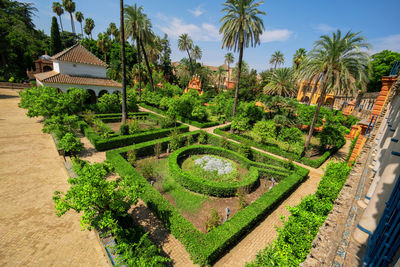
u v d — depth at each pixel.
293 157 16.66
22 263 5.80
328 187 8.28
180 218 7.33
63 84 23.25
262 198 9.38
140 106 35.12
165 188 10.28
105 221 5.57
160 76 47.66
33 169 10.80
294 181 11.41
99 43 43.88
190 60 56.34
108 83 27.08
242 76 40.44
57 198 5.62
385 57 37.41
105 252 6.24
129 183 6.77
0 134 14.99
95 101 29.67
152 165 12.70
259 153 15.30
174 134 16.45
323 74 15.05
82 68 26.28
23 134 15.52
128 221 7.19
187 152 14.61
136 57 56.53
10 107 23.66
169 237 7.27
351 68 13.52
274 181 12.59
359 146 13.33
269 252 5.10
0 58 40.25
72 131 15.62
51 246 6.45
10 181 9.54
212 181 10.35
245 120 20.39
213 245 6.35
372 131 9.77
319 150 20.12
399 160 2.85
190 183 10.28
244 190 10.26
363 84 14.88
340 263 2.58
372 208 3.04
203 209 9.07
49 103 16.30
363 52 12.89
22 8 48.88
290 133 17.73
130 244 5.85
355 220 3.54
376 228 2.69
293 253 5.00
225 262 6.52
